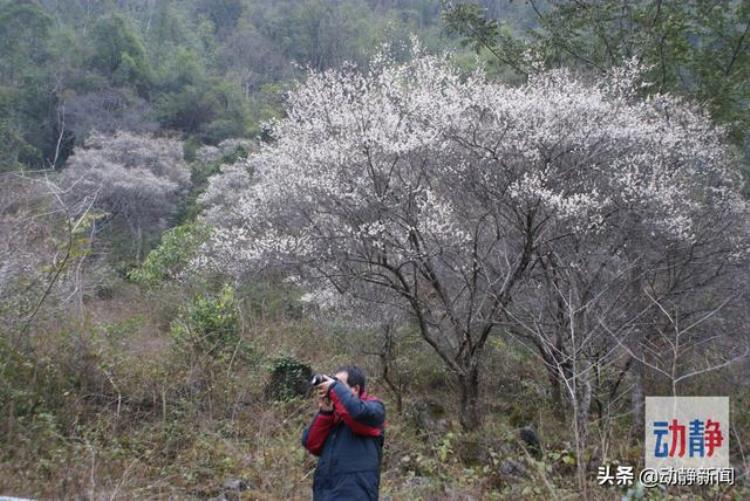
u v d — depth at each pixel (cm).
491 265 714
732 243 742
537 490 473
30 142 2634
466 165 661
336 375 351
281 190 742
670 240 697
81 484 471
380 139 651
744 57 1048
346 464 330
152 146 2364
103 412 623
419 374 875
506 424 696
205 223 1405
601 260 697
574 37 1088
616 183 678
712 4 1030
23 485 461
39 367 613
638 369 722
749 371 734
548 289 694
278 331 936
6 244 652
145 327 982
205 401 668
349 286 736
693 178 787
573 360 554
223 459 554
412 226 645
